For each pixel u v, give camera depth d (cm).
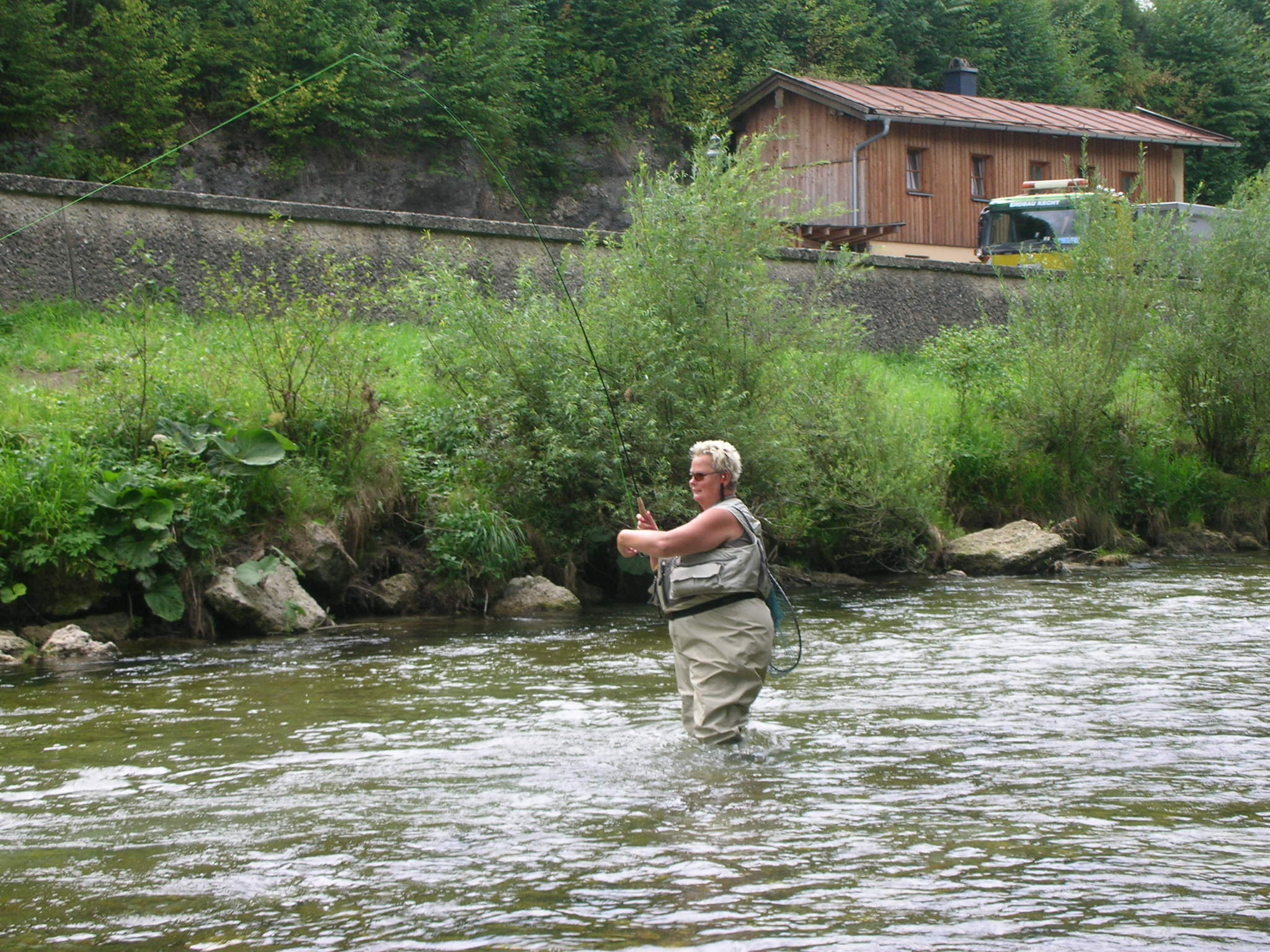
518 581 1066
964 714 612
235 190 2453
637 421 1102
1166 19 4897
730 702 533
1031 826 427
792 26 3816
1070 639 860
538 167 2978
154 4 2472
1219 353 1755
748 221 1215
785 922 340
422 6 2839
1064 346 1609
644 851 402
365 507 1040
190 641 866
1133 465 1644
